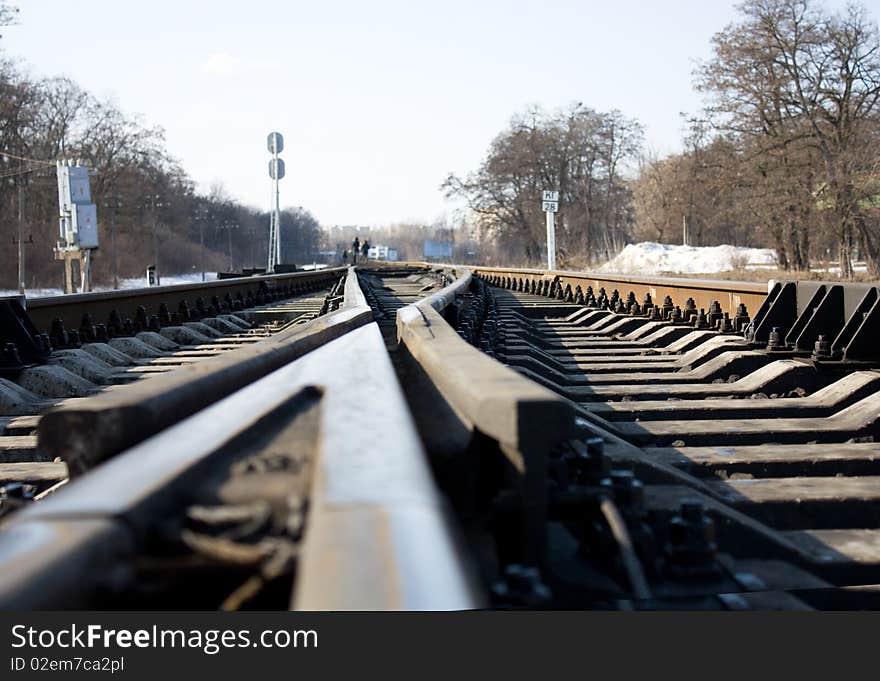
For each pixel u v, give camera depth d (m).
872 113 36.47
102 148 85.75
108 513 1.39
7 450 4.97
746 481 3.77
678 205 71.69
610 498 2.40
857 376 5.50
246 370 3.53
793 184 37.69
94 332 9.88
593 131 80.44
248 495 1.63
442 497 1.50
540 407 2.05
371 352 3.98
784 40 37.16
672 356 8.39
